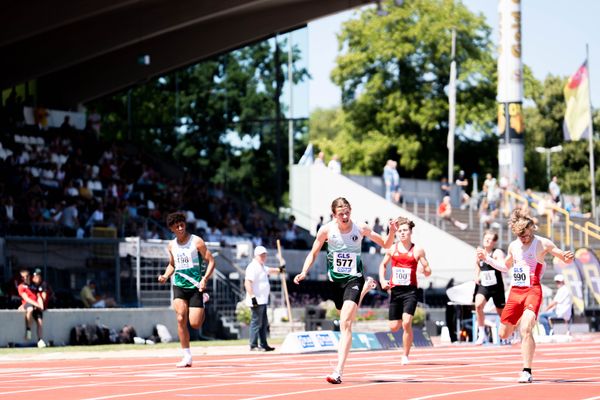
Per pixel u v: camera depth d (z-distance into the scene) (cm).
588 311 4856
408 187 6731
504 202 6538
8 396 1599
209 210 5788
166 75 6450
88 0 4753
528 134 11225
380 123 9519
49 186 4894
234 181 6397
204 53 6216
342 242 1805
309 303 4891
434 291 5522
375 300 5222
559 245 6134
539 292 1817
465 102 9438
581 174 11388
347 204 1800
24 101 5722
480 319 3359
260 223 5947
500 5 6781
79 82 6256
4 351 3155
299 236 6050
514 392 1602
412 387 1706
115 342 3712
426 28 9362
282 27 6128
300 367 2311
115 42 5475
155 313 3912
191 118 6431
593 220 6844
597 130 11469
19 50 5544
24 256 4006
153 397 1570
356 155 9519
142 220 5009
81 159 5375
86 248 4138
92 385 1822
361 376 1980
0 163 4750
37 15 4769
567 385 1734
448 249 5975
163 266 4281
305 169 6359
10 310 3444
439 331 4262
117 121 6462
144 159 6194
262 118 6400
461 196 7150
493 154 9525
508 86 6700
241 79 6412
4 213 4375
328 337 3162
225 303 4416
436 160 9412
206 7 5347
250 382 1848
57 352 3098
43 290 3566
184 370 2223
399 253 2348
